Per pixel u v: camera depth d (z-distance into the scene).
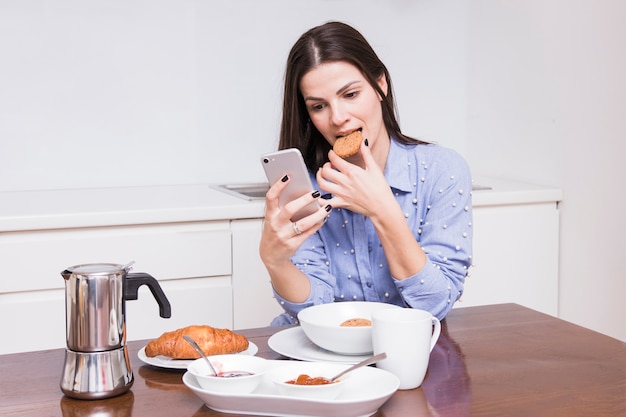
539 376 1.19
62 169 2.76
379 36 3.07
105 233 2.27
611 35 2.44
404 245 1.45
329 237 1.74
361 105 1.56
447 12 3.15
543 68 2.76
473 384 1.15
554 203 2.70
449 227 1.65
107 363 1.11
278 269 1.48
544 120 2.77
